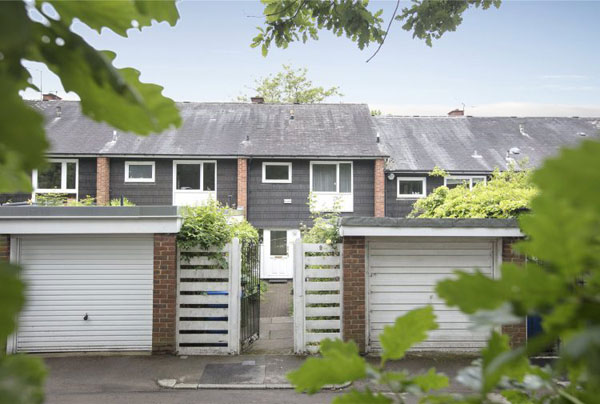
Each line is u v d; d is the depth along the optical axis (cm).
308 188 1798
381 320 844
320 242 885
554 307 44
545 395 71
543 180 34
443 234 800
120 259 837
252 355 826
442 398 63
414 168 1794
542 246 42
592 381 39
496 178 1113
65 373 730
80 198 1741
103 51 65
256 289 970
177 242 829
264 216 1792
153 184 1766
